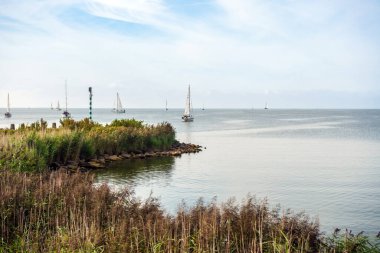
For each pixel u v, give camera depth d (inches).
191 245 405.1
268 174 1212.5
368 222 692.1
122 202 530.9
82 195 533.3
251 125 5004.9
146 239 406.3
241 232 417.1
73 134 1223.5
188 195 872.3
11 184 549.0
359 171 1301.7
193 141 2514.8
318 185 1032.2
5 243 404.2
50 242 393.7
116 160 1423.5
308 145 2289.6
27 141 1013.2
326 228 654.5
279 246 382.0
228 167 1346.0
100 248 385.4
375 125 5255.9
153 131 1798.7
